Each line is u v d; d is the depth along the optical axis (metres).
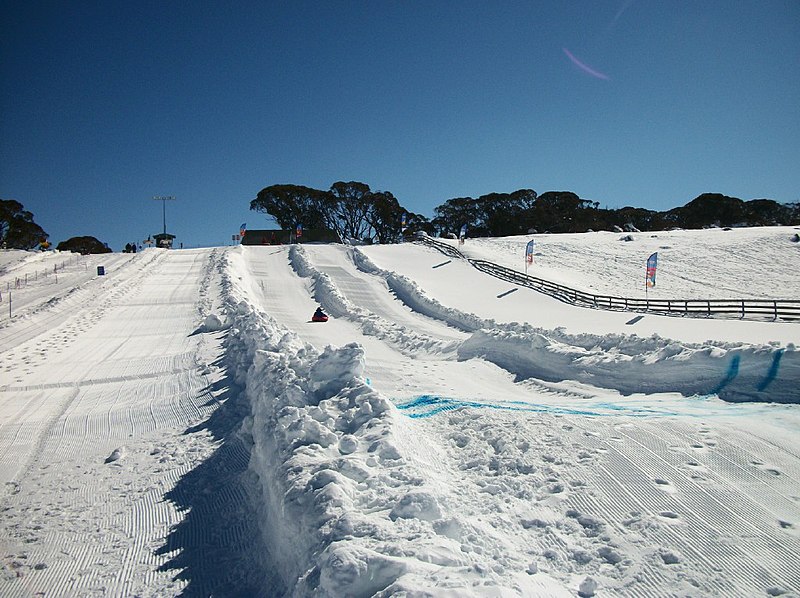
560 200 104.69
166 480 9.74
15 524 8.34
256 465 8.73
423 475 6.85
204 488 9.16
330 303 35.56
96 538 7.79
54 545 7.62
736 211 102.94
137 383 17.38
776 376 11.85
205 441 11.55
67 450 11.77
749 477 7.80
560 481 7.73
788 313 26.44
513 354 18.55
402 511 5.76
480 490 7.46
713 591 5.31
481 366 18.53
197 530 7.75
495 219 99.94
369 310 34.28
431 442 9.18
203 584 6.33
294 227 91.19
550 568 5.64
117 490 9.49
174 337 24.88
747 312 27.34
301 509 5.93
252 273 46.00
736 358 12.77
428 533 5.33
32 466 10.88
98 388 17.05
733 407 11.34
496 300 36.19
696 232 72.19
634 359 14.70
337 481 6.20
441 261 50.44
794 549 6.01
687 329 24.56
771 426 9.83
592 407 12.20
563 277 50.41
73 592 6.42
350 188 91.38
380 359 21.14
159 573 6.71
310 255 51.53
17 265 50.53
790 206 105.81
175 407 14.41
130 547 7.46
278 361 12.05
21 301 35.47
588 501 7.15
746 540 6.20
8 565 7.10
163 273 44.72
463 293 38.72
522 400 13.70
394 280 40.47
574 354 16.56
